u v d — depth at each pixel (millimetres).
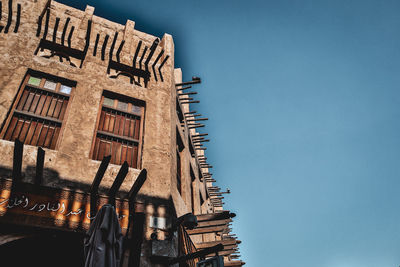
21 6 7719
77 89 7285
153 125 7848
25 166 5523
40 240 5121
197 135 13570
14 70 6688
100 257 4293
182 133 10484
